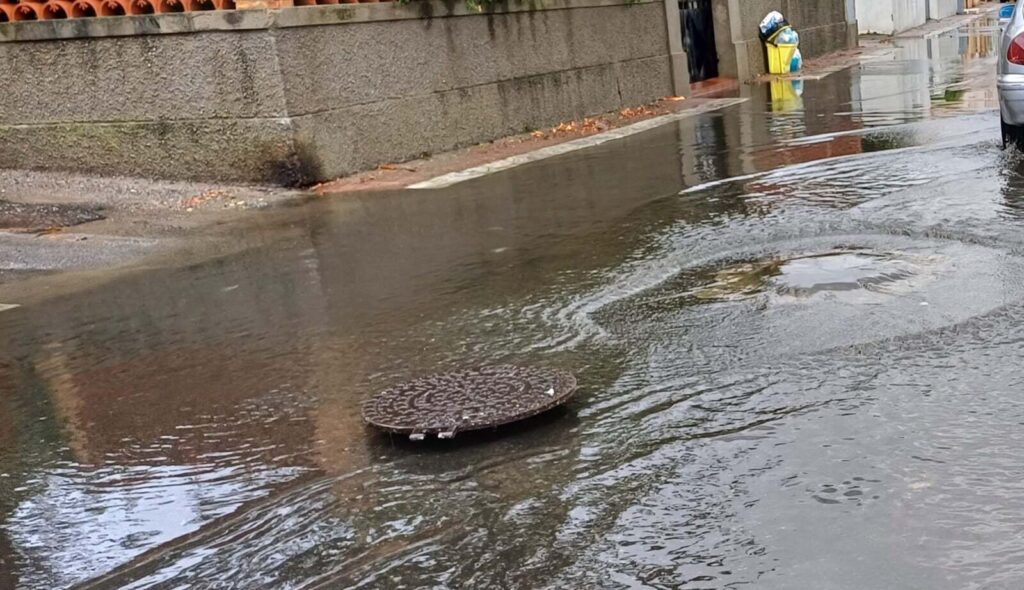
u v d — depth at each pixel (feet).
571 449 12.50
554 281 20.43
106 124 36.37
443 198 31.50
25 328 20.61
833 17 92.27
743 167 32.83
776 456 11.82
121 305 21.76
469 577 9.86
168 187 35.29
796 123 43.93
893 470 11.21
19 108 37.63
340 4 35.81
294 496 11.91
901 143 34.55
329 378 15.94
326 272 23.07
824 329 15.84
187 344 18.56
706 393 13.85
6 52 37.14
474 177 35.22
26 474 13.34
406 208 30.22
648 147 39.93
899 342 14.99
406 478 12.08
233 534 11.14
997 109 41.19
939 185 26.05
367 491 11.85
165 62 34.94
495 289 20.27
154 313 20.90
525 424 13.38
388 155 38.24
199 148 35.27
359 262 23.76
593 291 19.42
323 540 10.83
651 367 15.03
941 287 17.42
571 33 49.70
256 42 33.47
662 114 52.24
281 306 20.54
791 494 10.91
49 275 24.99
